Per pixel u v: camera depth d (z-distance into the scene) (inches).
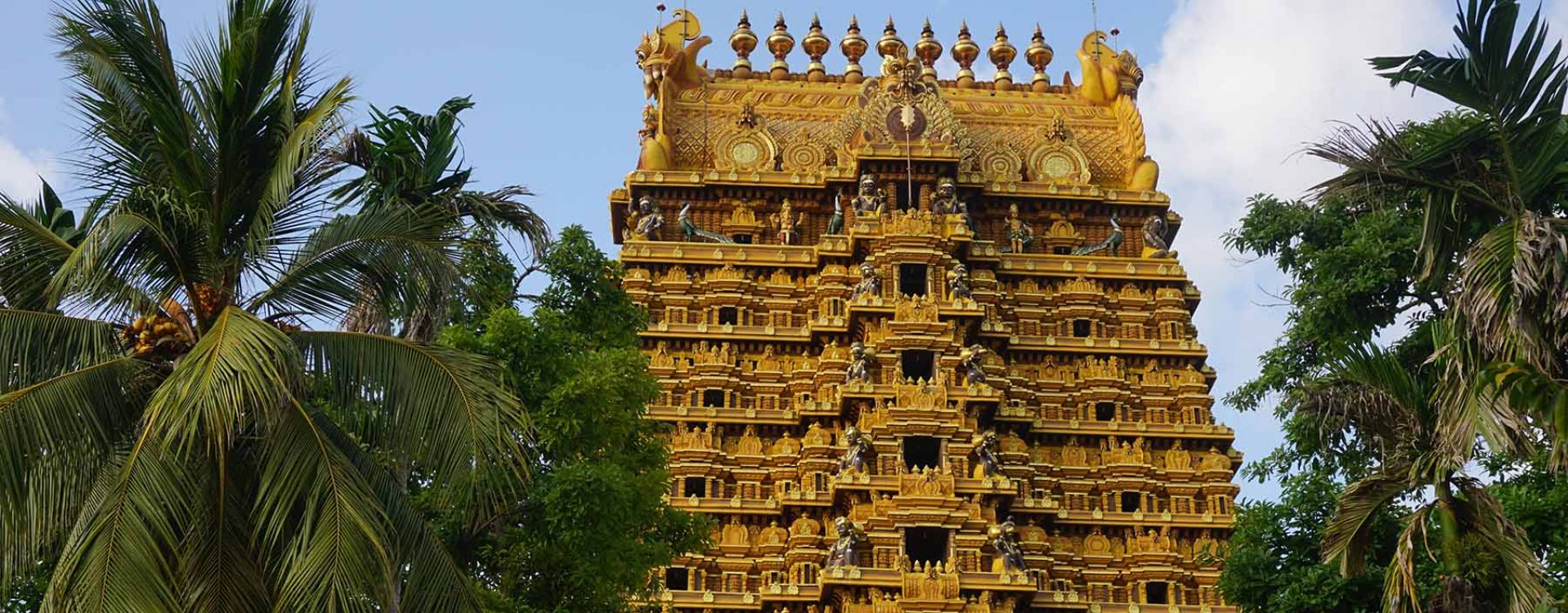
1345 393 1167.6
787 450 2532.0
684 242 2741.1
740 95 2957.7
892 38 3053.6
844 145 2844.5
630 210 2817.4
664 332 2618.1
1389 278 1596.9
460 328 1364.4
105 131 1004.6
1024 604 2378.2
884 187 2783.0
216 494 951.6
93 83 1002.1
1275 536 1647.4
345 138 1291.8
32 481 904.9
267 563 940.0
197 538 940.6
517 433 1000.9
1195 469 2593.5
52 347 954.7
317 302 1002.7
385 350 965.8
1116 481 2571.4
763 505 2480.3
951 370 2571.4
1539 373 943.0
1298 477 1637.6
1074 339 2687.0
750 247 2723.9
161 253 976.3
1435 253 1062.4
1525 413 984.9
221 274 986.1
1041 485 2556.6
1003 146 2920.8
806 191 2829.7
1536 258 946.7
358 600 902.4
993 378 2613.2
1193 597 2481.5
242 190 993.5
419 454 948.6
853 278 2689.5
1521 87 1002.1
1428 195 1060.5
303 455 931.3
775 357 2647.6
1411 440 1137.4
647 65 2982.3
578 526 1274.6
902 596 2336.4
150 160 1006.4
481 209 1284.4
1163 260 2780.5
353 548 910.4
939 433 2490.2
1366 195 1073.5
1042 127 2965.1
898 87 2851.9
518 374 1365.7
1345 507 1152.8
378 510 934.4
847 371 2583.7
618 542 1317.7
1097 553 2513.5
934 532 2416.3
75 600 870.4
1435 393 1095.6
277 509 915.4
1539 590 1050.1
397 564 951.0
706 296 2682.1
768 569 2438.5
